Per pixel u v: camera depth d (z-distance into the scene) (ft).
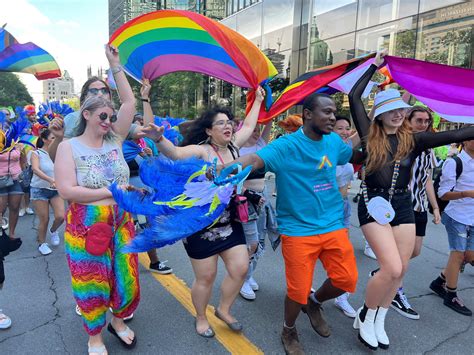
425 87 11.35
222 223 9.40
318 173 8.95
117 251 8.84
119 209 8.76
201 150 10.07
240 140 11.44
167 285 13.34
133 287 9.08
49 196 16.40
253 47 11.95
